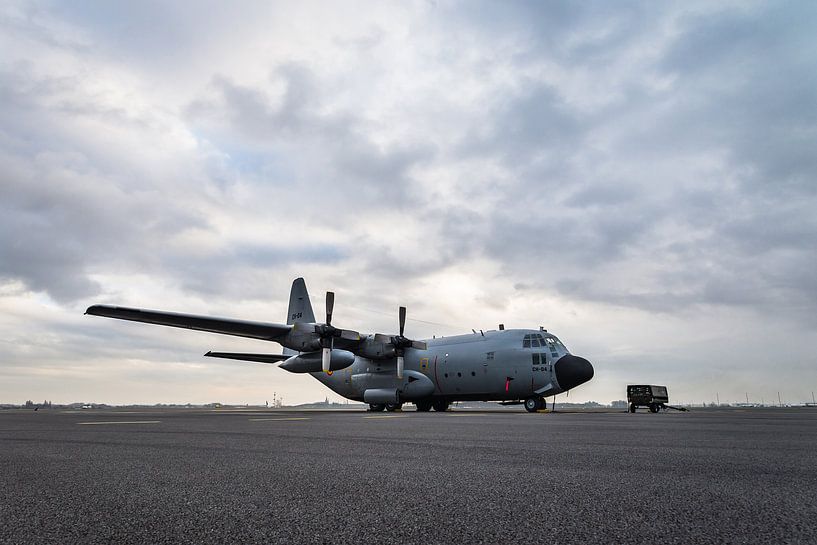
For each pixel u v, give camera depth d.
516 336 22.98
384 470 3.28
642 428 7.71
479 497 2.42
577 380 21.30
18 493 2.52
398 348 24.47
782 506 2.21
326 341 21.30
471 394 23.69
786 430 7.23
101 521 1.98
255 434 6.27
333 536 1.78
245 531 1.84
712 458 3.86
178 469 3.33
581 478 2.96
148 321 19.77
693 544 1.66
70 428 7.59
